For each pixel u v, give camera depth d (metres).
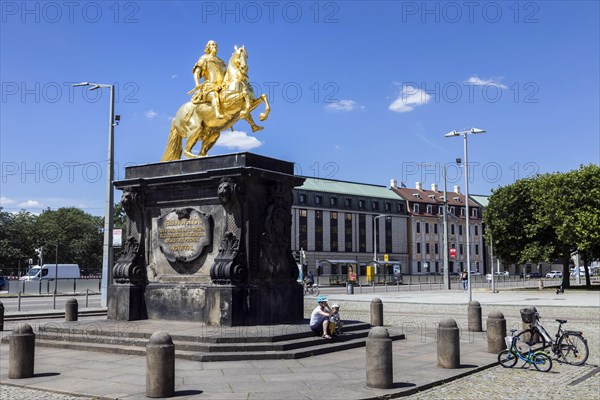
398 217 111.62
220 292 15.59
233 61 18.08
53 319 25.52
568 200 52.62
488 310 31.42
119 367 12.58
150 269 17.72
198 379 11.28
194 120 18.25
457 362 12.92
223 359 13.16
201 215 16.78
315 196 97.56
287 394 10.13
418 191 120.38
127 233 18.12
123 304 17.41
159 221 17.64
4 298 43.16
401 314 29.88
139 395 10.09
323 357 13.84
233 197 15.92
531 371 12.98
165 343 10.05
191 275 16.86
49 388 10.66
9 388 10.86
